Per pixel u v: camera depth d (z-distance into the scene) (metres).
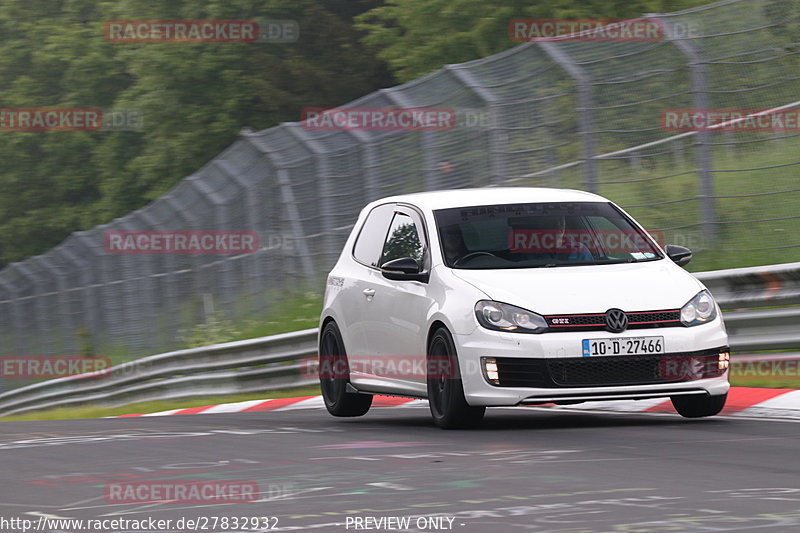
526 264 31.19
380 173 63.88
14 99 193.38
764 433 27.08
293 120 152.12
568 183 56.19
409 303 32.16
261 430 31.67
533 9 113.25
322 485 20.34
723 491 18.56
